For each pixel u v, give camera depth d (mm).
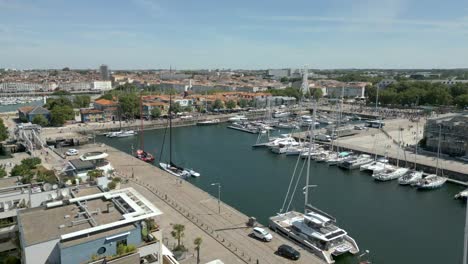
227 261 76312
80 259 46844
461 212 115438
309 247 84562
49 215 55938
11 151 179625
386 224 105625
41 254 46750
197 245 74688
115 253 49562
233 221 97312
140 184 126375
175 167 154125
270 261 76875
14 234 64375
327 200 124938
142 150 182125
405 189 137000
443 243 94125
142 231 53375
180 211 102750
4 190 72625
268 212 112938
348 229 101938
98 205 60344
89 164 117750
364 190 135625
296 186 136250
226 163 172000
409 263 84125
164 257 61500
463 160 164125
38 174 88312
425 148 186375
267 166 167250
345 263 82938
